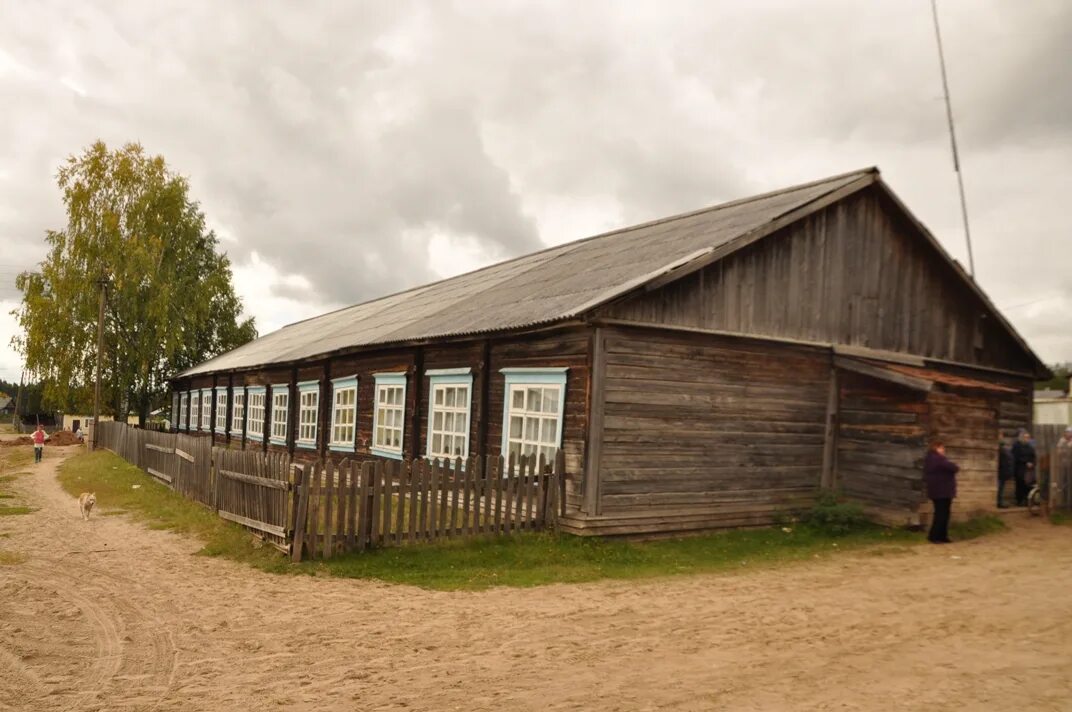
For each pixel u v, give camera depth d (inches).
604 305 448.8
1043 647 256.4
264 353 1149.1
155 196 1609.3
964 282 670.5
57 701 206.2
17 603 308.2
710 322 506.9
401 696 212.2
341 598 326.0
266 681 224.2
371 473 409.1
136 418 1886.1
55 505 618.2
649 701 207.3
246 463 469.4
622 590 352.8
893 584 367.2
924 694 210.7
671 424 491.2
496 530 440.1
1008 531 540.1
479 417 559.5
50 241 1573.6
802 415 561.6
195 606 308.8
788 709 200.5
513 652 253.1
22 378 1574.8
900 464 532.1
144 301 1583.4
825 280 580.4
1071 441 737.0
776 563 429.4
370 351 722.8
